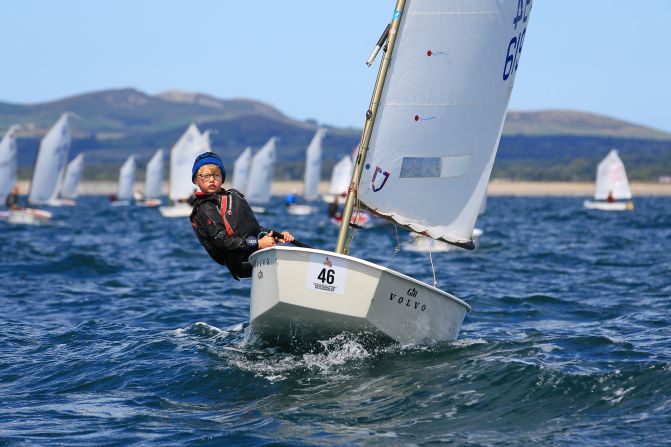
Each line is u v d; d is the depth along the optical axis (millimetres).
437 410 23859
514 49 31781
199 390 26594
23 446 21250
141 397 26109
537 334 36344
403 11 30516
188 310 45031
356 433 22031
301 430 22297
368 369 27969
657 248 92438
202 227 29031
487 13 30781
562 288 55000
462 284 57906
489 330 38156
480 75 31141
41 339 36438
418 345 30312
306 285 27969
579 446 20578
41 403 25734
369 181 31062
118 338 36125
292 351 30500
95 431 22562
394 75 30734
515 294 51344
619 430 21656
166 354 31609
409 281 28578
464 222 32156
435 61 30734
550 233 126812
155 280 61250
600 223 164250
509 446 20812
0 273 64812
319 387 26219
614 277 61594
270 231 29672
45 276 63406
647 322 39625
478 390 25297
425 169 31344
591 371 26828
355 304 28016
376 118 30953
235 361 29688
